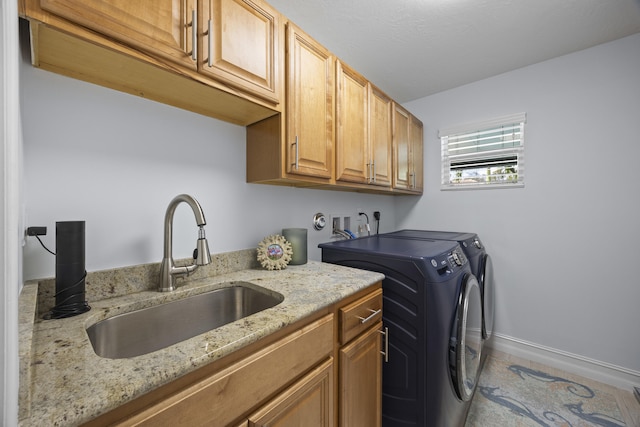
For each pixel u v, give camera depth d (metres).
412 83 2.37
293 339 0.80
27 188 0.82
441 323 1.21
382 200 2.69
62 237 0.79
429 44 1.80
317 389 0.88
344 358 1.00
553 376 1.90
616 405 1.60
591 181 1.89
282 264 1.37
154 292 1.02
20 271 0.70
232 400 0.64
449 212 2.54
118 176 1.00
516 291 2.20
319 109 1.36
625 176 1.78
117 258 1.00
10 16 0.36
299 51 1.25
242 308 1.16
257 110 1.19
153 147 1.09
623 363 1.78
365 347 1.13
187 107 1.16
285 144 1.22
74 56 0.77
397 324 1.30
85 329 0.72
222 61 0.94
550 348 2.04
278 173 1.24
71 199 0.90
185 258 1.18
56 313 0.77
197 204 0.98
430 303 1.21
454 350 1.25
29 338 0.51
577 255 1.95
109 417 0.46
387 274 1.34
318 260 1.92
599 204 1.87
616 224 1.81
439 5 1.45
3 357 0.34
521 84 2.14
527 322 2.14
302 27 1.61
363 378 1.12
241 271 1.35
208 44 0.89
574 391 1.73
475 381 1.57
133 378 0.50
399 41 1.76
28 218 0.82
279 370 0.75
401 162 2.18
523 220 2.17
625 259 1.79
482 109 2.32
